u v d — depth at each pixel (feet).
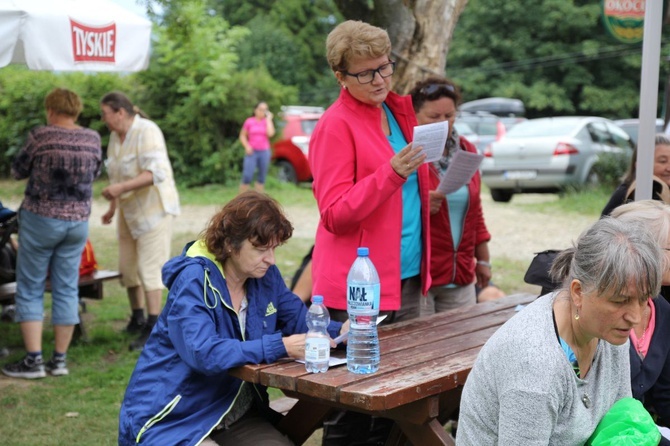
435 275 13.96
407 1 19.38
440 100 13.46
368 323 9.33
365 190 10.48
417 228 12.14
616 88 114.52
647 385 9.26
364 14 19.72
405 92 19.52
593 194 47.55
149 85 60.70
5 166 61.36
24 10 15.11
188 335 9.36
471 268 14.53
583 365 7.39
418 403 9.14
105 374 18.26
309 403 10.43
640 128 12.12
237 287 10.07
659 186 12.89
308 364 9.24
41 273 17.93
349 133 11.09
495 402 7.26
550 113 117.60
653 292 6.75
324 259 11.49
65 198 17.66
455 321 12.01
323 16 126.21
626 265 6.59
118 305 25.11
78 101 17.95
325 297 11.37
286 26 124.77
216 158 58.59
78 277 19.07
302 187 59.88
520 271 30.66
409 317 12.60
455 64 120.26
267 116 51.72
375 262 11.25
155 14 21.08
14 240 21.89
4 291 19.45
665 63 94.99
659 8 11.82
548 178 48.49
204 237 9.93
